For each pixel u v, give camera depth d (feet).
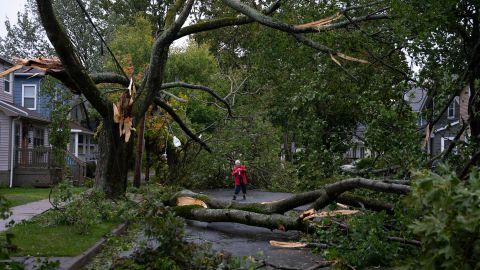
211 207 39.04
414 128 33.58
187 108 90.22
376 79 40.24
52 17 34.65
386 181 27.68
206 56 101.30
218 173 79.25
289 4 47.91
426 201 11.20
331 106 46.14
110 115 42.91
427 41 38.14
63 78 40.63
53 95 64.85
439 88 36.35
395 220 26.17
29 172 77.15
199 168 76.33
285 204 33.81
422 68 39.42
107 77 46.80
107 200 39.27
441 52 40.65
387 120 33.60
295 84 51.08
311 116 38.17
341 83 47.01
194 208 38.60
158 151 81.41
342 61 47.91
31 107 97.09
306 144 38.40
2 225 31.94
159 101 57.21
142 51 93.15
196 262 18.62
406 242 22.43
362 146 39.42
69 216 31.42
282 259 25.64
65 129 72.95
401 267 12.50
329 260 21.74
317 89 42.34
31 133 88.33
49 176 77.10
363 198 30.35
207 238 33.50
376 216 23.44
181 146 75.72
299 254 27.17
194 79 95.09
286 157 86.17
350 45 44.29
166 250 19.04
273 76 53.16
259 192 74.08
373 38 44.98
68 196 32.78
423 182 11.23
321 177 36.40
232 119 73.82
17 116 76.74
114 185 43.37
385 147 33.30
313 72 46.93
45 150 79.30
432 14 35.24
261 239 33.04
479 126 36.04
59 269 20.11
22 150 78.95
